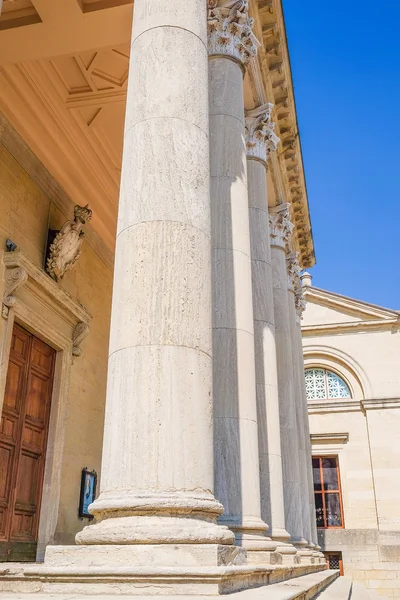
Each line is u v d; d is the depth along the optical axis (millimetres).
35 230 13969
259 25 14539
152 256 5984
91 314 16688
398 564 28953
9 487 12305
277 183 17969
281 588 6039
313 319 36344
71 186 15680
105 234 17781
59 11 11141
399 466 31984
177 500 5070
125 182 6559
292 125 17656
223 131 10359
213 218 9820
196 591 4445
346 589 12336
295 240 23234
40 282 13359
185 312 5812
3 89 12805
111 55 13016
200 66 7281
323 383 35469
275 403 11984
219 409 8766
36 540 13086
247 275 9680
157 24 7273
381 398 33438
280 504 11242
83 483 15203
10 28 11508
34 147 14078
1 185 12664
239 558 5402
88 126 14961
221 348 9086
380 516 31125
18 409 12953
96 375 16750
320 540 29906
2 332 12219
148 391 5434
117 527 4988
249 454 8641
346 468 32625
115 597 4215
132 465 5219
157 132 6602
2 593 4582
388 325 35281
